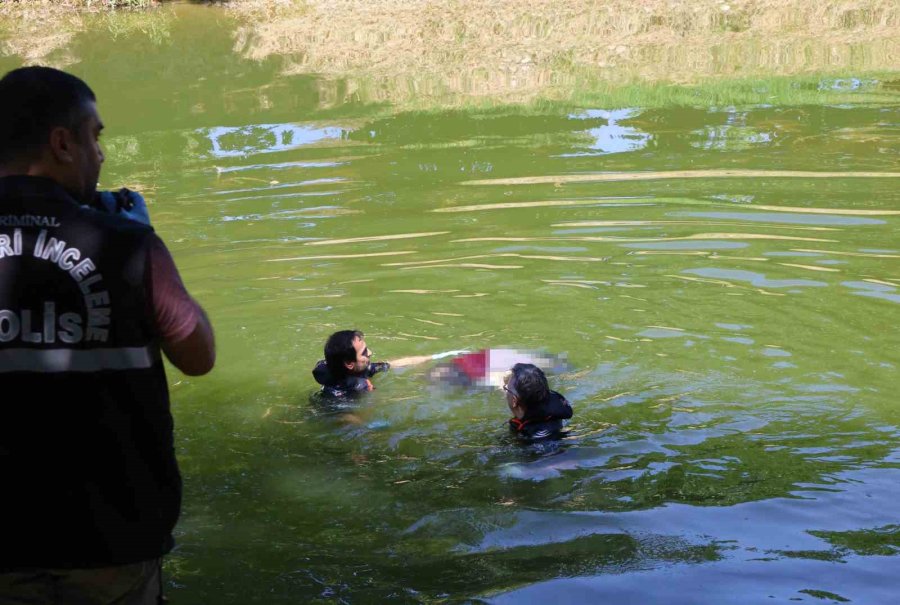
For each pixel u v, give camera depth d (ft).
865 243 23.86
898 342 18.79
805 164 29.96
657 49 44.65
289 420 16.98
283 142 34.53
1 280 7.94
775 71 40.70
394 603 11.18
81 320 7.95
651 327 19.90
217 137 35.27
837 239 24.20
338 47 47.09
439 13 51.29
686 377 17.70
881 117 34.22
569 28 47.91
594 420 16.29
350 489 14.42
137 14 54.49
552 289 22.03
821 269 22.45
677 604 10.89
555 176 29.94
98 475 8.06
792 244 24.00
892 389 16.94
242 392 18.11
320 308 21.61
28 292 7.93
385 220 26.99
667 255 23.68
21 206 8.07
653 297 21.33
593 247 24.43
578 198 27.96
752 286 21.67
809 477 14.05
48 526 8.00
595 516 13.20
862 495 13.43
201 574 12.06
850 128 33.24
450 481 14.58
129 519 8.21
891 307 20.33
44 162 8.27
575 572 11.71
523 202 27.84
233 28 51.13
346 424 16.69
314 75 42.93
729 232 24.98
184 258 24.72
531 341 19.54
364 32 49.29
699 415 16.29
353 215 27.45
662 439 15.51
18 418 7.92
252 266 24.12
